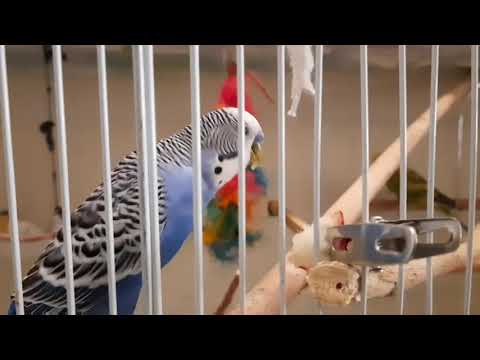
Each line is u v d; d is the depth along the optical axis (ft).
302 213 2.58
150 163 1.49
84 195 2.57
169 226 2.42
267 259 2.70
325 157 2.62
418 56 2.02
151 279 1.55
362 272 1.55
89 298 2.24
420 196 2.49
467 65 2.09
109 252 1.53
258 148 2.58
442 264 1.82
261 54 1.99
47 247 2.34
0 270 2.60
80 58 2.18
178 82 2.48
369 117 2.48
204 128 2.52
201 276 1.50
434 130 1.47
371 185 1.99
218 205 2.88
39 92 2.51
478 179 2.46
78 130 2.53
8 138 1.34
